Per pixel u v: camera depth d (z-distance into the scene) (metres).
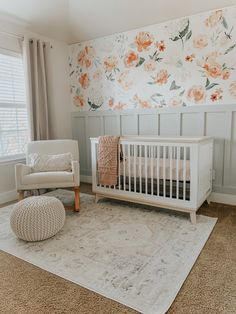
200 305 1.33
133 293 1.43
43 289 1.48
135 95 3.45
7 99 3.25
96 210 2.77
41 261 1.78
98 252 1.88
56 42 3.82
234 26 2.66
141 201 2.69
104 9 3.13
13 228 2.02
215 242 2.00
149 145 2.55
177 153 2.40
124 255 1.83
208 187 2.78
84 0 3.07
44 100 3.54
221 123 2.87
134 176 2.70
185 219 2.47
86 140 4.08
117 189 2.85
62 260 1.79
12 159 3.32
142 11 3.01
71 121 4.21
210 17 2.78
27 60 3.28
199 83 2.95
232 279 1.54
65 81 4.04
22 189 2.70
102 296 1.41
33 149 3.21
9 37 3.18
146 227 2.30
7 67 3.22
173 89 3.13
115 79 3.60
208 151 2.64
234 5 2.63
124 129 3.63
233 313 1.27
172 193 2.65
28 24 3.26
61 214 2.14
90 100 3.93
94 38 3.70
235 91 2.74
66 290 1.47
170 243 1.99
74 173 2.69
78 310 1.31
